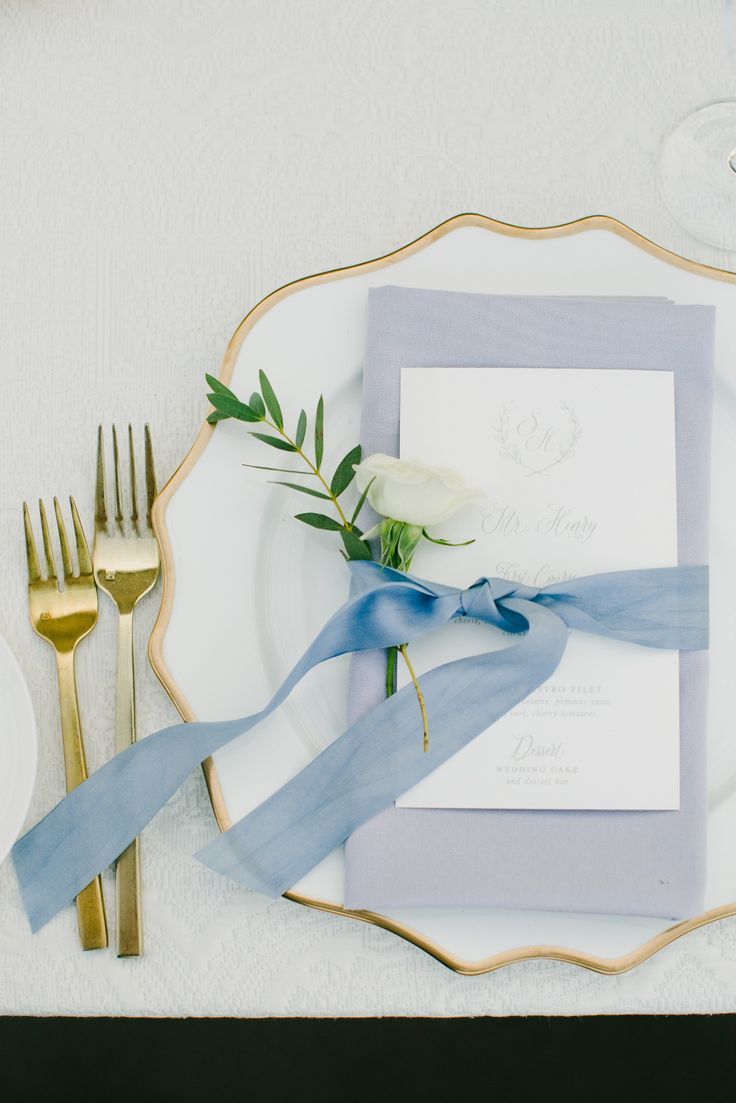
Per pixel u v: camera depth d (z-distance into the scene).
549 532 0.53
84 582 0.57
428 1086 0.59
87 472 0.59
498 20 0.62
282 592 0.55
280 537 0.56
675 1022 0.60
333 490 0.52
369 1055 0.59
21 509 0.59
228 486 0.55
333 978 0.54
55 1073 0.59
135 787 0.53
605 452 0.54
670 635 0.52
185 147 0.62
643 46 0.62
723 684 0.55
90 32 0.62
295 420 0.56
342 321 0.56
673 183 0.61
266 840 0.52
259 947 0.55
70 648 0.57
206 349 0.60
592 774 0.52
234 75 0.62
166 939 0.55
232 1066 0.59
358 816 0.52
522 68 0.62
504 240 0.57
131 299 0.60
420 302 0.54
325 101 0.62
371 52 0.62
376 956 0.54
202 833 0.55
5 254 0.61
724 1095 0.59
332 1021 0.60
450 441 0.54
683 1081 0.59
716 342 0.57
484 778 0.52
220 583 0.55
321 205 0.61
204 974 0.54
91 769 0.56
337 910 0.52
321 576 0.56
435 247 0.57
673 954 0.54
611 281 0.57
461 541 0.54
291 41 0.62
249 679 0.54
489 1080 0.59
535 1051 0.60
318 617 0.55
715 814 0.54
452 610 0.51
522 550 0.53
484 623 0.54
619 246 0.57
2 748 0.53
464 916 0.52
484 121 0.62
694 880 0.52
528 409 0.54
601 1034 0.60
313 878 0.52
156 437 0.60
